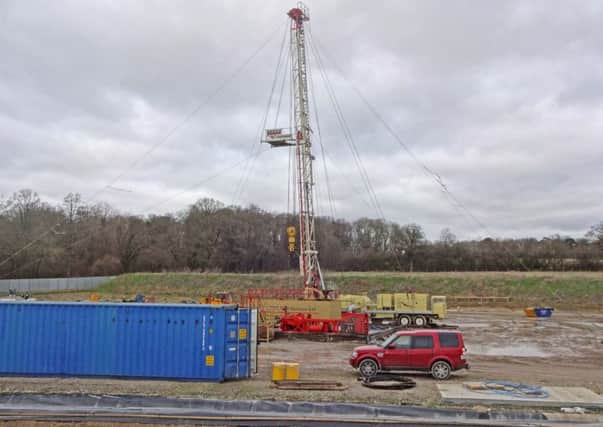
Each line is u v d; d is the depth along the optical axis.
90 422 16.31
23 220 100.81
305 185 42.47
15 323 21.16
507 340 35.75
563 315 53.69
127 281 84.31
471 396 18.25
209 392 18.72
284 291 42.38
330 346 32.06
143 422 16.44
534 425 16.08
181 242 110.81
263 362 26.02
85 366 20.86
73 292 81.19
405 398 18.14
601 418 16.58
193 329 20.88
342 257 112.25
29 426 15.95
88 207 113.38
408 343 21.94
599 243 101.12
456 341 21.97
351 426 16.14
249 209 119.19
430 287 69.75
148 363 20.77
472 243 107.56
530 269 93.75
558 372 24.33
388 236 130.88
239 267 109.94
